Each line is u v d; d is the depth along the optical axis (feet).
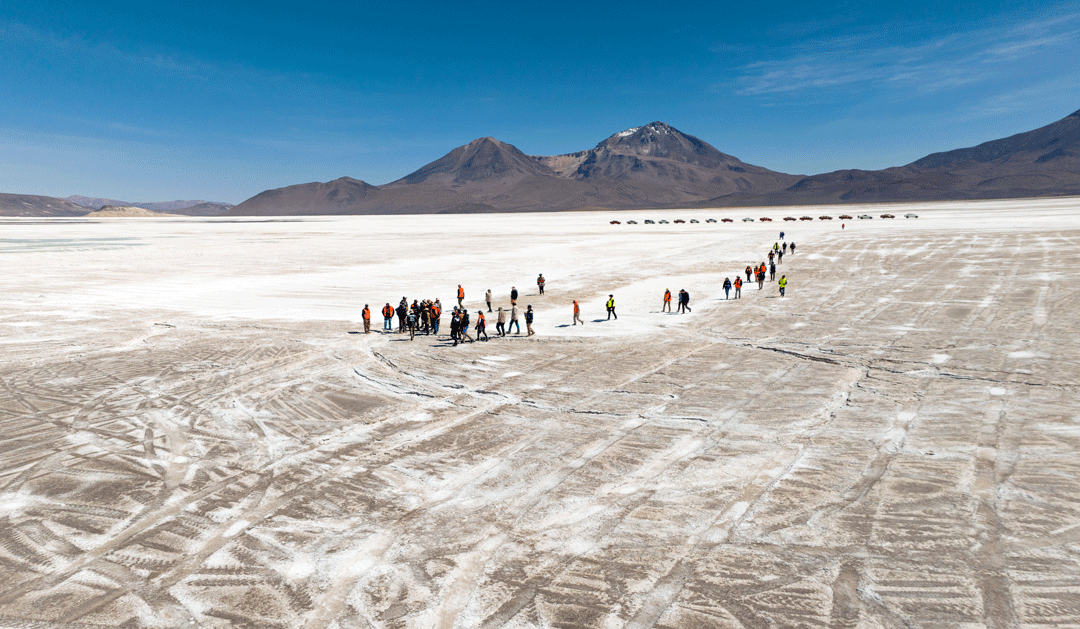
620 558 27.17
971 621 22.09
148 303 109.70
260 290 126.11
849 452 37.81
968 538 27.40
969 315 78.74
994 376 52.49
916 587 24.16
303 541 29.25
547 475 36.09
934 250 156.35
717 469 36.09
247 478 36.42
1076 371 52.75
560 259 182.09
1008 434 39.34
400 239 302.86
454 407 49.60
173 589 25.55
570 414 47.11
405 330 84.79
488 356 67.67
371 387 55.83
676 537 28.73
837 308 89.20
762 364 60.75
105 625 23.27
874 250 165.89
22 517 31.81
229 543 29.14
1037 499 30.63
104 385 56.95
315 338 79.00
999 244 161.89
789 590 24.40
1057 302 83.41
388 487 34.96
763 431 42.11
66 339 78.38
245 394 53.93
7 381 58.39
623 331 80.28
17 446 41.86
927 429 41.04
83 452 40.68
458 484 35.19
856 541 27.68
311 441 42.42
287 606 24.32
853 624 22.27
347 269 164.66
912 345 65.05
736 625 22.48
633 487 34.14
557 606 23.98
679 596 24.32
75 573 26.81
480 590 25.17
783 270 137.08
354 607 24.21
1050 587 23.77
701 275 136.56
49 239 337.72
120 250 241.96
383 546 28.68
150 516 31.86
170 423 46.39
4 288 129.70
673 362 62.90
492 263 174.81
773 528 29.17
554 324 86.94
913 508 30.37
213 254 219.00
